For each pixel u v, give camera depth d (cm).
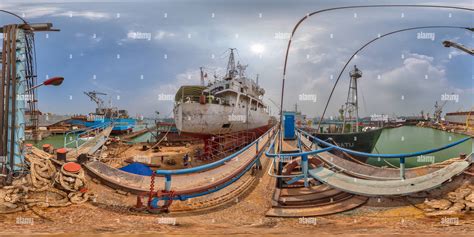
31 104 1275
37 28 1137
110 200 1001
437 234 549
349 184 972
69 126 6562
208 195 1103
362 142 2636
